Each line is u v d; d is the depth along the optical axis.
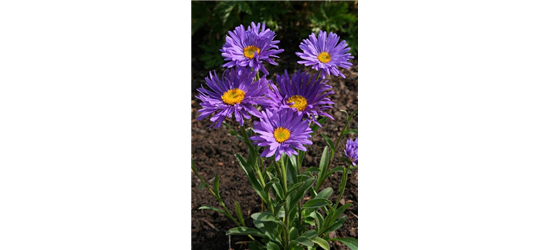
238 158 0.50
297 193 0.49
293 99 0.46
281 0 0.97
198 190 0.65
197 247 0.58
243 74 0.45
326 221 0.54
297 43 0.97
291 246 0.51
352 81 0.85
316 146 0.71
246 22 0.94
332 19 0.95
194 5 0.96
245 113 0.44
